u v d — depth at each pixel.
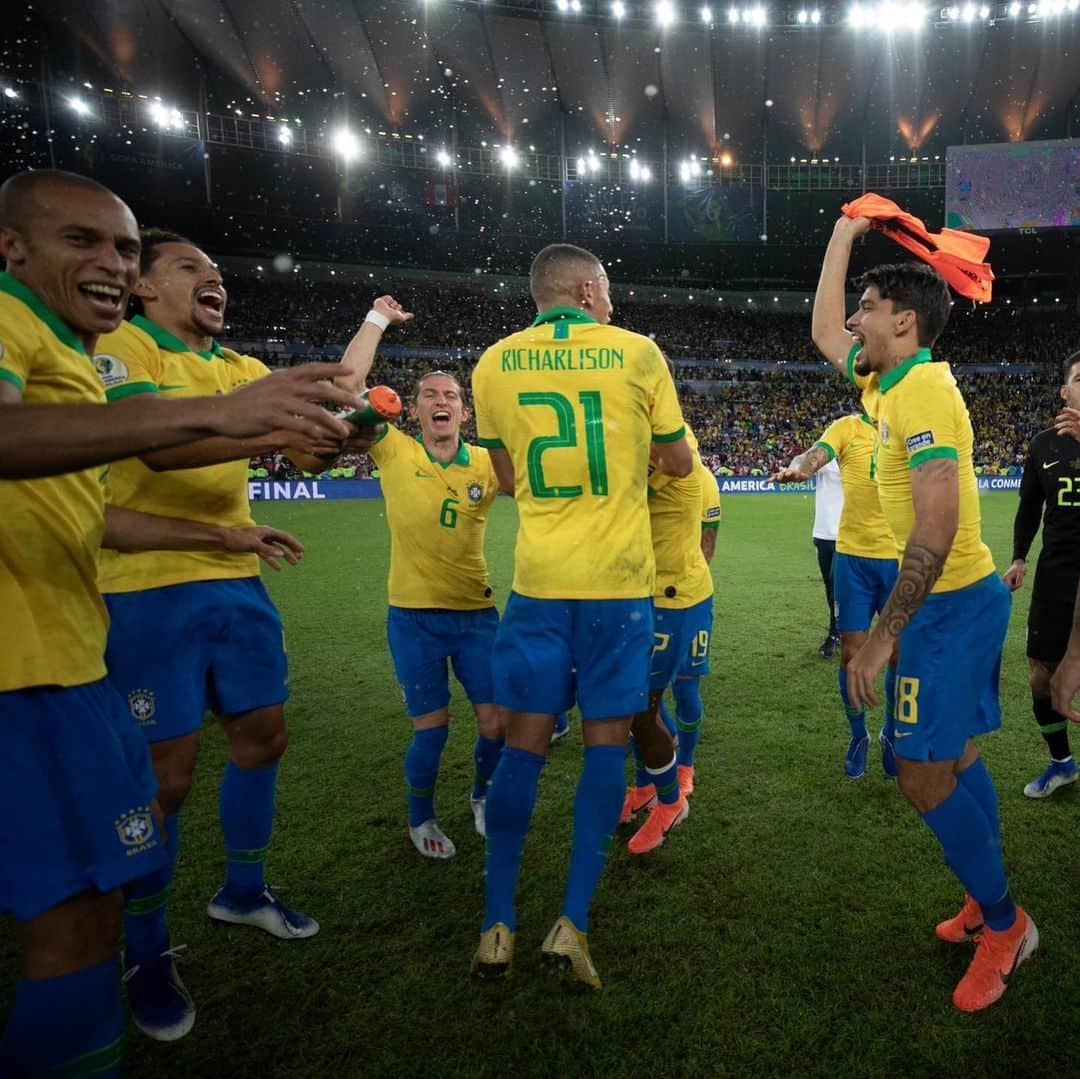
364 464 22.86
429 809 3.00
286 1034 2.01
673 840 3.02
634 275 36.28
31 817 1.29
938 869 2.78
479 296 35.75
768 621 7.00
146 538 2.03
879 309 2.11
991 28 29.91
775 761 3.83
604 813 2.06
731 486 24.95
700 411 32.91
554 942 1.92
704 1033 1.98
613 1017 2.04
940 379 2.02
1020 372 34.19
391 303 2.94
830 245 2.56
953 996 2.08
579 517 2.09
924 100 32.78
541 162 34.16
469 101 33.38
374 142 31.98
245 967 2.28
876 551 3.86
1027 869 2.77
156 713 2.12
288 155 30.62
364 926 2.49
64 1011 1.33
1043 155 29.83
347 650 6.16
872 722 4.40
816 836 3.04
